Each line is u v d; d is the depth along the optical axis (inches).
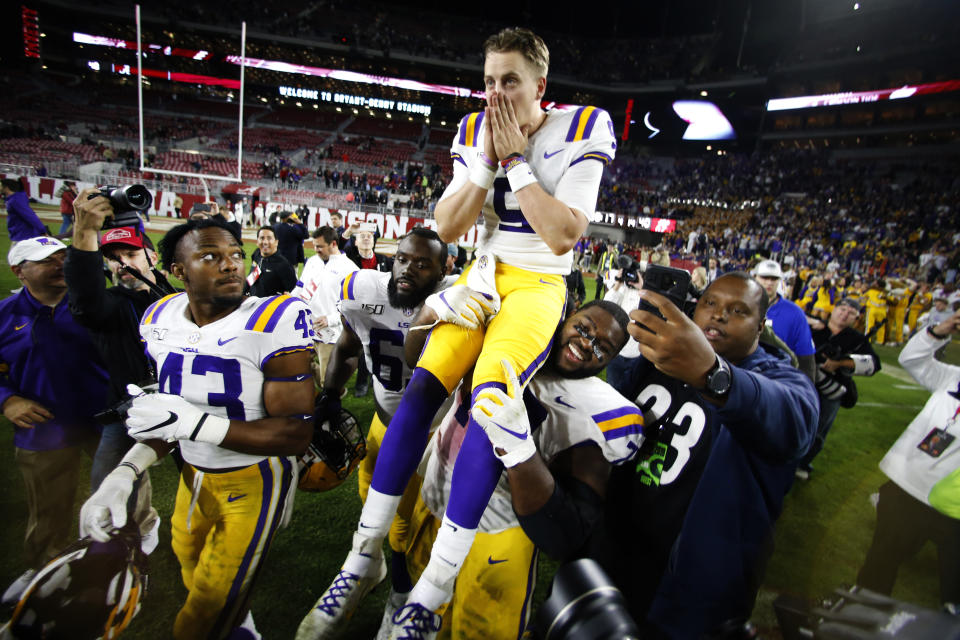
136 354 94.3
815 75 1165.7
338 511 122.3
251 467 71.4
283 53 1411.2
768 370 62.9
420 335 66.5
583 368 66.4
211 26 1290.6
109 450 93.5
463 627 70.5
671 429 67.7
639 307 47.1
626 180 1307.8
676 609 60.7
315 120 1462.8
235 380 69.0
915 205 586.6
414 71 1451.8
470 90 1402.6
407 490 90.5
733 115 1304.1
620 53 1541.6
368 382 205.5
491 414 50.3
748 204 1085.1
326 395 96.3
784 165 1160.2
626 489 71.1
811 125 1208.2
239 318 69.9
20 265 90.1
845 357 113.2
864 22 1091.9
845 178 1015.0
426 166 1266.0
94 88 1334.9
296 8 1451.8
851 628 27.9
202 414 63.4
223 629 73.1
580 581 38.8
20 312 91.4
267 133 1341.0
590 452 64.9
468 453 57.2
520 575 69.8
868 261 546.9
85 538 61.7
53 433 94.0
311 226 837.2
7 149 951.6
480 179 60.7
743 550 59.3
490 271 60.2
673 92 1362.0
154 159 1007.6
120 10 1246.9
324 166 1206.9
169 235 69.7
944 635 24.7
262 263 196.7
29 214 240.4
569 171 60.5
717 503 60.2
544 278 63.1
